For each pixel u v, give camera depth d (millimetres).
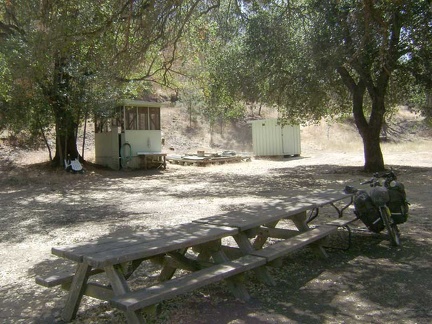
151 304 3041
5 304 4145
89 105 16656
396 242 5684
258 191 12133
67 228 7617
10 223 8242
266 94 15828
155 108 20984
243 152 28484
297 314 3646
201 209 9312
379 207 5562
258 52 12977
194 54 10938
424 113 18266
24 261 5613
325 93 15898
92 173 17922
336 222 5727
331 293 4125
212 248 4121
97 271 3834
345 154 26609
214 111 20047
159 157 20641
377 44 11164
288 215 4902
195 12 8656
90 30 7691
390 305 3812
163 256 4293
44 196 12203
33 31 8102
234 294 3996
